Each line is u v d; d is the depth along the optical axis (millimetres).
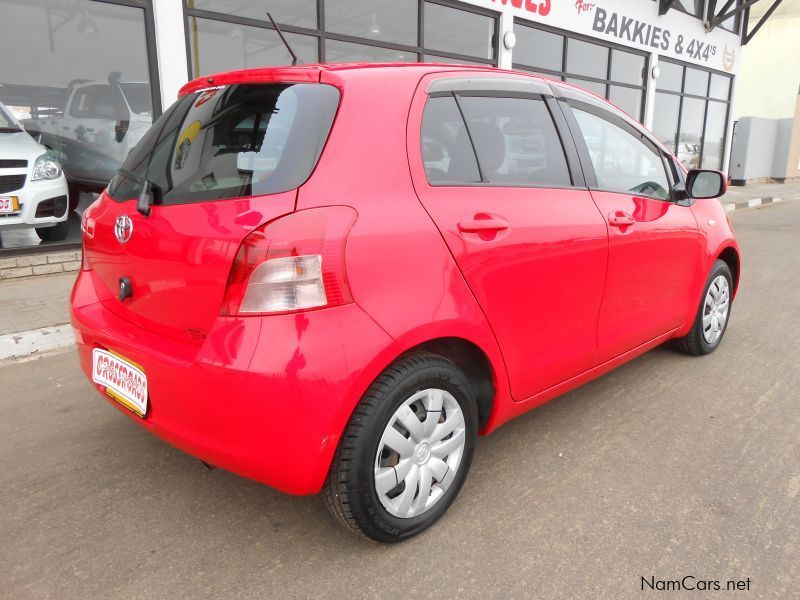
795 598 1812
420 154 2021
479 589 1843
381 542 2006
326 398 1662
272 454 1681
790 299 5438
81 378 3521
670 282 3189
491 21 9898
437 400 2000
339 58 7914
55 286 5125
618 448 2703
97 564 1950
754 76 25281
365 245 1761
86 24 5770
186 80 6391
